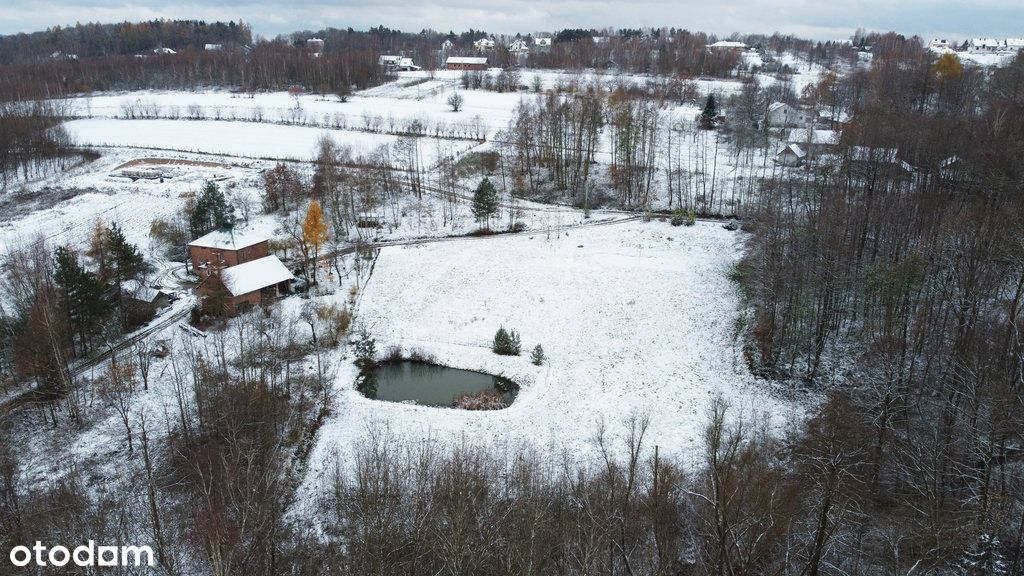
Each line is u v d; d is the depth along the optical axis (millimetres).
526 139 141875
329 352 82562
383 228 118438
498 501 48406
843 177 103062
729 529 40625
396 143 151000
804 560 43062
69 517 51156
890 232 85375
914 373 62156
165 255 109438
